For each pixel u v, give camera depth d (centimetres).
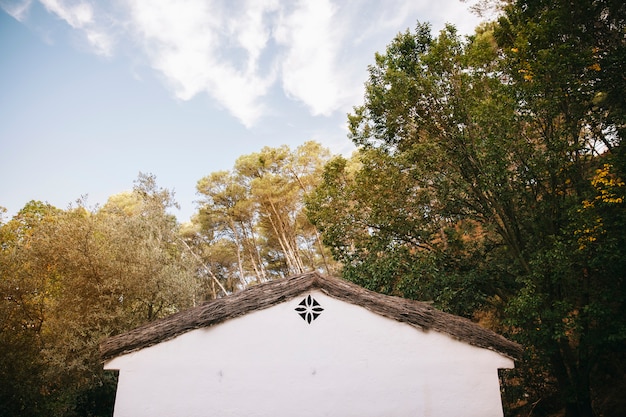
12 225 2256
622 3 1206
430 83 1502
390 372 794
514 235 1420
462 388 790
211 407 762
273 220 3606
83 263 1703
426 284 1492
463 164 1522
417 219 1559
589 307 1083
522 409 1590
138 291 1777
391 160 1570
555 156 1210
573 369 1266
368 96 1688
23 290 1620
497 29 1434
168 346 787
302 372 789
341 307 826
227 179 3666
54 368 1455
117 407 750
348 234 1686
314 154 3089
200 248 3994
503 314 1681
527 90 1214
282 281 892
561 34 1226
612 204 1064
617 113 1154
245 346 796
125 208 3253
